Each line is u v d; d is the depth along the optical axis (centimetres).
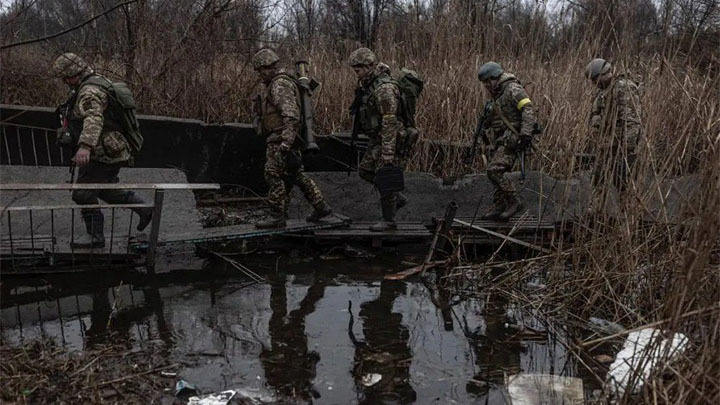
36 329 396
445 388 338
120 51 754
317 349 381
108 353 364
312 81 555
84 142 464
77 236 534
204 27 771
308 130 544
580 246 454
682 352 283
